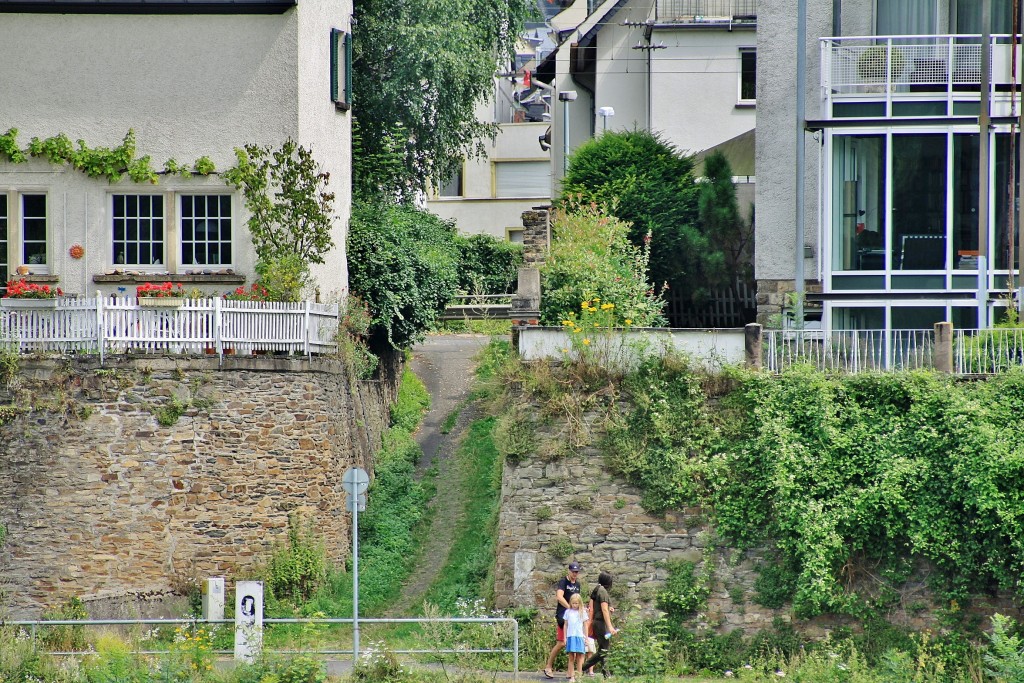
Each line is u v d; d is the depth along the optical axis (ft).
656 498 245.65
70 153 288.30
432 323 347.77
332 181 307.58
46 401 258.16
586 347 255.29
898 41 296.51
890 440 239.09
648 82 437.58
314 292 286.25
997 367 246.27
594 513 247.91
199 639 230.48
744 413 247.29
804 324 293.02
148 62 289.74
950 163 285.43
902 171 287.28
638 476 247.50
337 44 312.71
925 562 235.61
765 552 241.35
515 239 520.01
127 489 258.16
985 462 231.30
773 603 239.30
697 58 428.15
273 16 288.92
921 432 237.25
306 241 286.25
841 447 239.91
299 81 288.30
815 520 236.63
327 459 269.23
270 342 266.77
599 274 311.47
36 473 257.75
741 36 427.33
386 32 384.47
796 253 295.28
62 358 259.39
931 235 286.46
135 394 259.60
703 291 354.54
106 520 257.55
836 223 288.92
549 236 320.29
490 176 524.52
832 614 237.04
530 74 620.90
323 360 270.67
